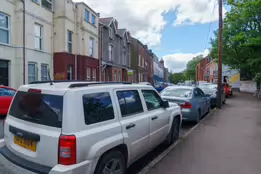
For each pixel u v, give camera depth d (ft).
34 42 47.09
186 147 16.65
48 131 8.43
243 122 26.25
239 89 115.55
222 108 39.86
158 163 13.48
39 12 48.19
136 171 13.08
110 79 80.69
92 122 8.98
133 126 11.30
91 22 65.16
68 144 7.95
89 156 8.48
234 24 72.95
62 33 52.90
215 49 83.46
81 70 59.72
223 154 15.08
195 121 25.84
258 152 15.52
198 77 270.46
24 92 10.07
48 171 8.14
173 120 17.81
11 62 42.60
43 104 8.99
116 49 87.51
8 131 10.35
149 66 154.51
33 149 8.93
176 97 25.29
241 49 74.08
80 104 8.63
